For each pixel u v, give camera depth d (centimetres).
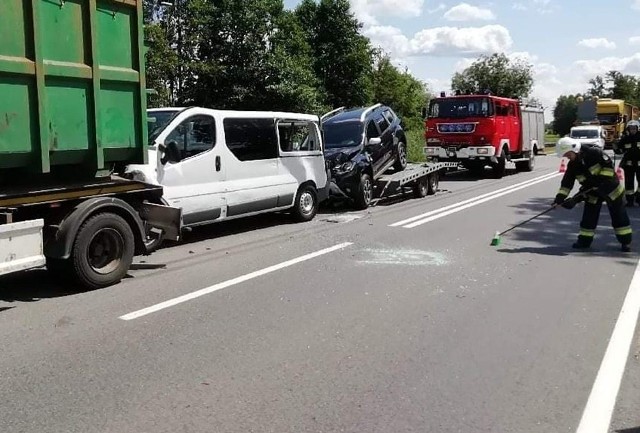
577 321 584
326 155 1372
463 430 377
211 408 404
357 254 888
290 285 714
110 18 695
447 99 2197
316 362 483
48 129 633
